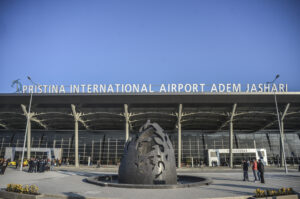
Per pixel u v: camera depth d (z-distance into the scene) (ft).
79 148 215.51
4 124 210.38
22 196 40.57
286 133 218.59
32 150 196.95
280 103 165.37
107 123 203.41
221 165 194.80
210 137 216.95
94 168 158.92
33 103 168.45
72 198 39.09
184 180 69.67
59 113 177.58
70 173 104.99
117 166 182.70
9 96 161.48
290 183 63.41
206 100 161.27
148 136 53.83
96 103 166.91
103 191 44.42
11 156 195.93
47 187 52.44
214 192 43.47
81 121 184.34
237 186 54.65
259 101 162.30
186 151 211.61
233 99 160.15
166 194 40.91
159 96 158.51
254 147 212.84
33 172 109.50
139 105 168.96
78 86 168.55
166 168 51.08
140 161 50.83
